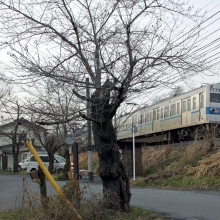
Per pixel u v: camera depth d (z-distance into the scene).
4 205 8.09
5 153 42.53
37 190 7.71
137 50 6.77
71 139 10.20
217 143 17.50
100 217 6.32
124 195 7.07
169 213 8.21
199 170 14.98
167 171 16.58
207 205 9.50
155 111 27.41
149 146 23.34
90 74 6.88
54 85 7.12
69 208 5.93
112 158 7.03
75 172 9.90
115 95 6.85
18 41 9.41
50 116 6.80
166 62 6.74
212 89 21.31
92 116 6.97
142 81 6.70
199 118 21.53
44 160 27.53
